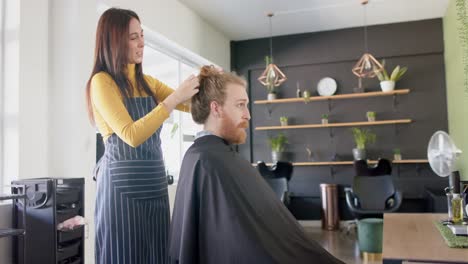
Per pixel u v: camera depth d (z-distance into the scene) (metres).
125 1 3.13
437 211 3.98
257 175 1.15
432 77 5.02
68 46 2.53
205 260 0.97
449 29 4.49
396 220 1.90
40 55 2.45
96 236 1.40
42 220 1.56
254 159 5.66
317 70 5.44
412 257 1.20
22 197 1.55
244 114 1.17
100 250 1.38
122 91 1.38
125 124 1.28
